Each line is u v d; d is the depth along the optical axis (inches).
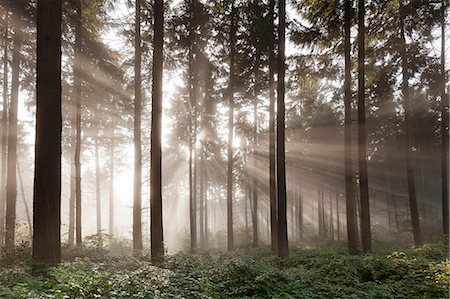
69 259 439.2
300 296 261.1
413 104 818.8
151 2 601.6
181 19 705.0
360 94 525.7
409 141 653.9
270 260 463.8
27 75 639.8
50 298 194.9
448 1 551.5
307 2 547.5
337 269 339.9
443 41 619.2
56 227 298.7
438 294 258.8
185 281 274.4
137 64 625.3
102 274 252.7
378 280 321.4
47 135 301.9
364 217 507.2
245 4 640.4
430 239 775.1
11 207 559.5
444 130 679.7
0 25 537.6
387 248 651.5
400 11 562.6
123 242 717.9
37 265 277.9
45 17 311.1
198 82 813.2
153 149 438.6
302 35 567.5
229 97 780.0
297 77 605.0
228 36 734.5
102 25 632.4
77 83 638.5
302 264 433.4
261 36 642.2
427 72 628.1
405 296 266.7
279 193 484.4
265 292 271.6
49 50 309.4
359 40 529.0
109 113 833.5
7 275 271.9
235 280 287.3
